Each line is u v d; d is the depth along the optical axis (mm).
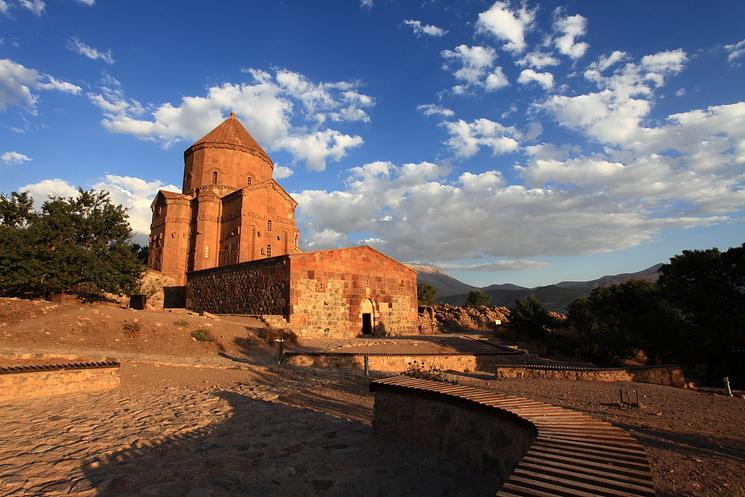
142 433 8844
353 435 8945
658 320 31047
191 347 21438
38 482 6211
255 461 7371
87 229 31750
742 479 6293
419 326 42688
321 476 6754
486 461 6672
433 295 77625
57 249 29547
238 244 48000
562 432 5238
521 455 5965
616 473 3955
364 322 32688
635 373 19312
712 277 31938
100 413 10539
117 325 21719
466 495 6031
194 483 6363
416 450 7945
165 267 50094
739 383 27953
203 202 50938
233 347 22625
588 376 18703
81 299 34969
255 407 11492
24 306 22469
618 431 5320
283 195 53000
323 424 9836
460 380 17547
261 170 57656
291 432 9148
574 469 4051
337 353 20359
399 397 8602
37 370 12523
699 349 28969
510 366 19188
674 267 34281
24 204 31859
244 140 57406
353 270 31766
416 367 21406
